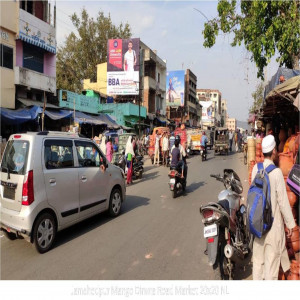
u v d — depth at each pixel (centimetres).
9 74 1655
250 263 425
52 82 1995
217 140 2459
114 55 3008
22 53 1780
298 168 402
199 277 378
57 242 505
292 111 870
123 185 692
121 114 2819
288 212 310
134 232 551
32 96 1900
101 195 609
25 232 445
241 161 1852
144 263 420
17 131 1678
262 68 1027
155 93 3891
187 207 739
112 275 384
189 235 534
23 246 489
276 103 797
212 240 350
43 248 460
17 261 429
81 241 507
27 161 457
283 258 325
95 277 379
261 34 898
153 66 3903
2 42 1616
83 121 1988
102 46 3522
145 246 482
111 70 3014
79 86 3478
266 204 306
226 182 458
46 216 470
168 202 796
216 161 1884
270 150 323
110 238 520
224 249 350
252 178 339
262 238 324
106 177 625
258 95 2056
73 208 527
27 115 1538
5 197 477
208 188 994
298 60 945
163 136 1733
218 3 939
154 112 3847
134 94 2972
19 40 1745
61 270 399
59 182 499
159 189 985
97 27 3503
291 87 580
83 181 556
